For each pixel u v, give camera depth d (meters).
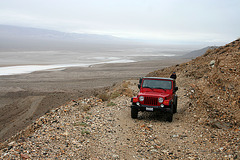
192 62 22.61
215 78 12.47
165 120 9.58
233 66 12.21
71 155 5.89
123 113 10.63
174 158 5.84
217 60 14.68
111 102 12.68
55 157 5.69
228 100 9.81
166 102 8.99
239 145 6.02
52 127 8.45
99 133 7.76
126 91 16.05
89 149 6.37
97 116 10.00
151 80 10.25
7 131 18.34
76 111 11.01
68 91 34.75
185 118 9.70
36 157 5.61
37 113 23.05
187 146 6.62
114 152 6.23
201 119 9.10
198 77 17.00
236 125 7.79
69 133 7.63
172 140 7.14
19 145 6.40
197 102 11.33
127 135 7.62
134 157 5.94
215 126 8.02
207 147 6.43
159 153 6.18
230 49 17.39
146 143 6.91
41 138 7.15
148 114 10.65
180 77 19.05
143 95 9.31
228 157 5.52
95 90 32.28
